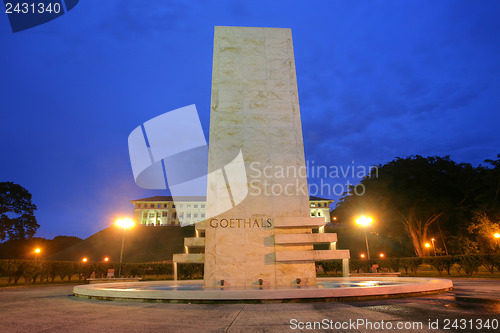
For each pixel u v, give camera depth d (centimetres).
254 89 1520
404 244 5822
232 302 918
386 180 4766
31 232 6131
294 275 1252
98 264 3016
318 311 755
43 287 2066
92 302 1010
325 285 1228
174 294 952
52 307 902
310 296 926
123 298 1022
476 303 862
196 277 3034
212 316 707
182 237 7925
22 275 2284
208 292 932
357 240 5944
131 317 706
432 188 4559
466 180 4597
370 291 959
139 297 995
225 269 1258
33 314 771
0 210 5762
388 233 5353
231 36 1603
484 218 3769
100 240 8000
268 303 909
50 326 614
